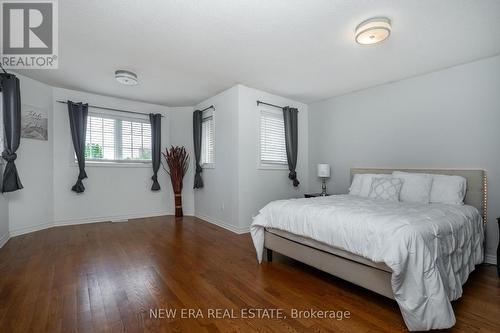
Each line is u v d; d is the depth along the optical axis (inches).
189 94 172.4
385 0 73.5
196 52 108.3
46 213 153.9
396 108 141.5
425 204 102.7
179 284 84.4
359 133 160.1
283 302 73.7
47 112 152.7
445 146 122.3
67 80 144.9
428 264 60.7
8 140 124.1
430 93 127.9
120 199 184.4
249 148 156.9
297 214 91.5
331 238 78.2
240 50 106.3
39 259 105.3
